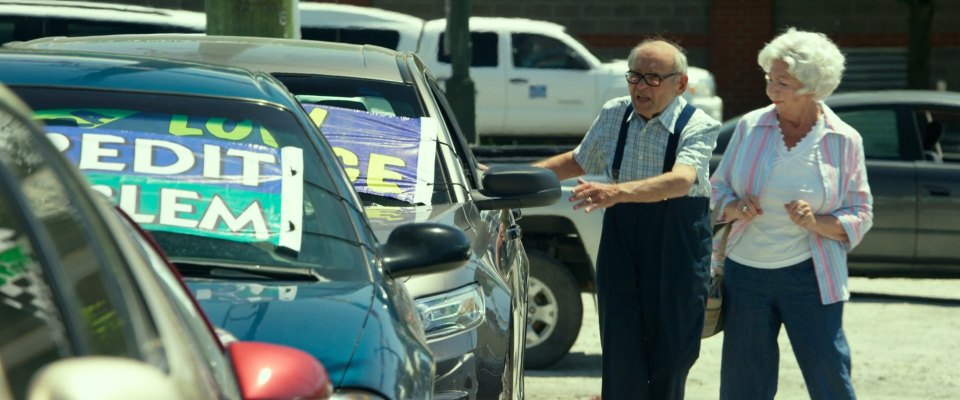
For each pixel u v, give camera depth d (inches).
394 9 1387.8
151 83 255.0
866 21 1413.6
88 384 85.7
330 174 242.2
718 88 1414.9
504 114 1100.5
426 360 209.5
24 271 109.7
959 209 657.6
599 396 472.7
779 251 345.4
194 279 211.0
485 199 335.9
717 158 664.4
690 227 345.4
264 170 237.5
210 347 141.7
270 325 188.2
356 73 349.4
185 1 1349.7
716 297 353.1
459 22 826.2
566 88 1100.5
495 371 281.7
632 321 351.3
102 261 119.5
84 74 256.2
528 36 1105.4
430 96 349.1
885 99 678.5
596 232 502.6
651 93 346.0
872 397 483.8
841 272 345.4
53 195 116.9
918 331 614.2
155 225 223.8
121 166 233.8
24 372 101.3
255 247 222.8
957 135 670.5
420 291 271.1
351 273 220.2
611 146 358.0
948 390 496.1
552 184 337.4
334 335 188.1
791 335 349.1
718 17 1408.7
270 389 132.3
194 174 234.7
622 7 1406.3
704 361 547.8
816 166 342.6
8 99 112.8
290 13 500.7
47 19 930.1
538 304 504.7
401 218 296.0
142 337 118.0
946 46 1409.9
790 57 337.4
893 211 660.7
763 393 356.5
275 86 266.5
